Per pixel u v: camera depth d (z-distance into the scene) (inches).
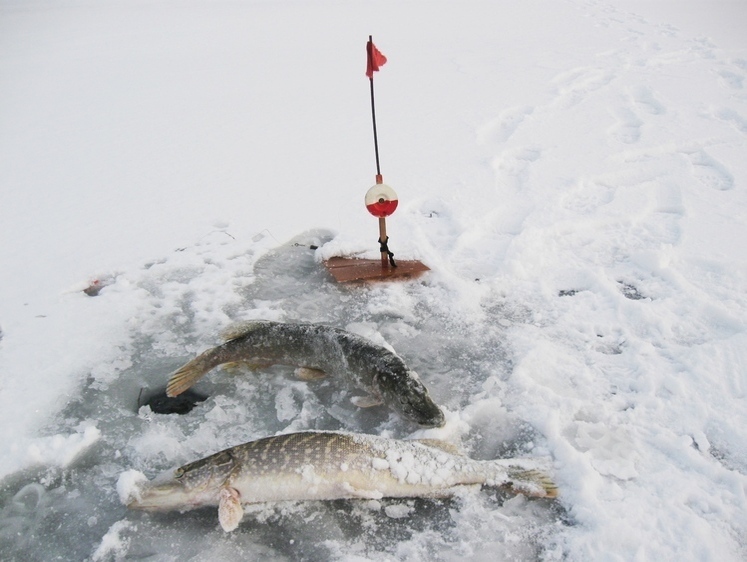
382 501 36.9
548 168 75.0
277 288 56.9
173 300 55.1
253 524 36.0
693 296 51.3
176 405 44.6
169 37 163.9
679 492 35.9
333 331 45.1
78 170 80.9
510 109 97.8
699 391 42.4
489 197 69.1
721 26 148.5
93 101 110.7
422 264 58.1
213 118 100.1
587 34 149.8
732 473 36.5
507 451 39.9
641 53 127.7
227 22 183.2
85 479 39.0
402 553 34.1
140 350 49.5
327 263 59.1
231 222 67.2
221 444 40.8
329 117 98.3
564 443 38.9
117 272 59.1
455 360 47.4
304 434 37.5
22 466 39.6
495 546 34.1
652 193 68.1
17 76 127.3
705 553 32.7
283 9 204.4
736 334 46.6
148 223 67.4
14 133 95.3
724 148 77.7
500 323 51.1
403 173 76.1
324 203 70.1
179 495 36.2
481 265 58.1
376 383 42.2
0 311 53.9
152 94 114.0
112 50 149.9
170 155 85.0
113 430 42.2
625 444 39.3
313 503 36.9
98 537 35.7
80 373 46.9
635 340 47.5
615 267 57.0
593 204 66.7
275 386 45.5
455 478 36.8
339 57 137.3
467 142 85.0
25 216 69.2
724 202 65.2
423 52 139.3
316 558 34.1
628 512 34.8
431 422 39.9
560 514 35.7
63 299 55.5
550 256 58.9
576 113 93.9
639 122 88.6
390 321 51.8
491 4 201.2
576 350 47.6
